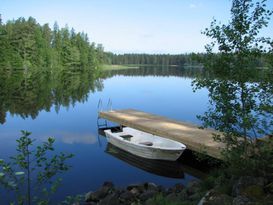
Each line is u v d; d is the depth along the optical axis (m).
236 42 4.68
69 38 65.50
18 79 37.56
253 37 4.60
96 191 7.07
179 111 20.02
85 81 42.00
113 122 15.16
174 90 33.34
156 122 13.00
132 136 11.82
